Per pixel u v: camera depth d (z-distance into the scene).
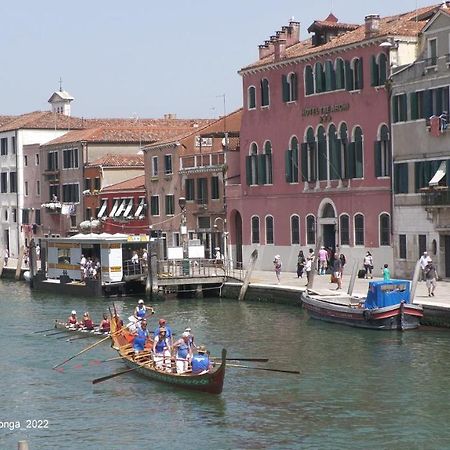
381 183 68.62
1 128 126.69
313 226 75.38
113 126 116.00
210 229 87.50
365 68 69.75
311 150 75.19
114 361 48.47
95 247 76.12
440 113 63.81
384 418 36.78
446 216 63.25
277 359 46.81
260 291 67.31
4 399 41.34
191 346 44.16
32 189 119.44
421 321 52.44
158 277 70.81
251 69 80.56
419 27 68.62
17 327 59.78
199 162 88.50
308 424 36.38
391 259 68.12
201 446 34.41
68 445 35.06
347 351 47.84
